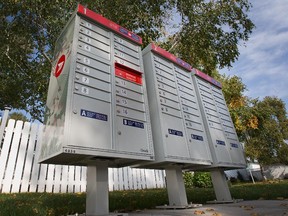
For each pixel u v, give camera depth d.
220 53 7.21
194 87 4.57
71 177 7.50
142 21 6.30
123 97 2.80
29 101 8.59
